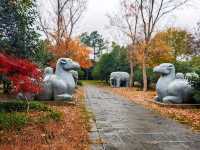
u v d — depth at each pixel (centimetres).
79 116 1102
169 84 1494
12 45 1125
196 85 1380
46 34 2697
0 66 851
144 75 2753
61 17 2734
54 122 919
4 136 718
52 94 1449
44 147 644
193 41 2755
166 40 3559
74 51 3291
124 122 1008
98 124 961
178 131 859
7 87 1370
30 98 1398
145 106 1498
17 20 1091
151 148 665
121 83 3809
